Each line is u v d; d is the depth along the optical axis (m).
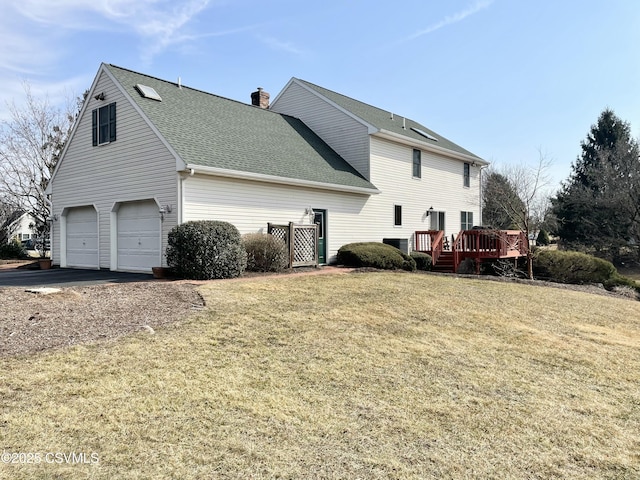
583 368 5.85
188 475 2.85
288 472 2.96
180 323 6.23
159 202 11.81
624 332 8.37
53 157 25.59
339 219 16.23
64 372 4.33
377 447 3.41
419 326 7.23
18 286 9.68
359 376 4.86
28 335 5.39
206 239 10.39
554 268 17.41
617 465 3.42
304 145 17.12
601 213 30.20
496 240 17.27
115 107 13.31
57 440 3.17
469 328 7.43
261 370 4.82
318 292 9.24
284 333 6.16
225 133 14.03
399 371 5.12
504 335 7.20
